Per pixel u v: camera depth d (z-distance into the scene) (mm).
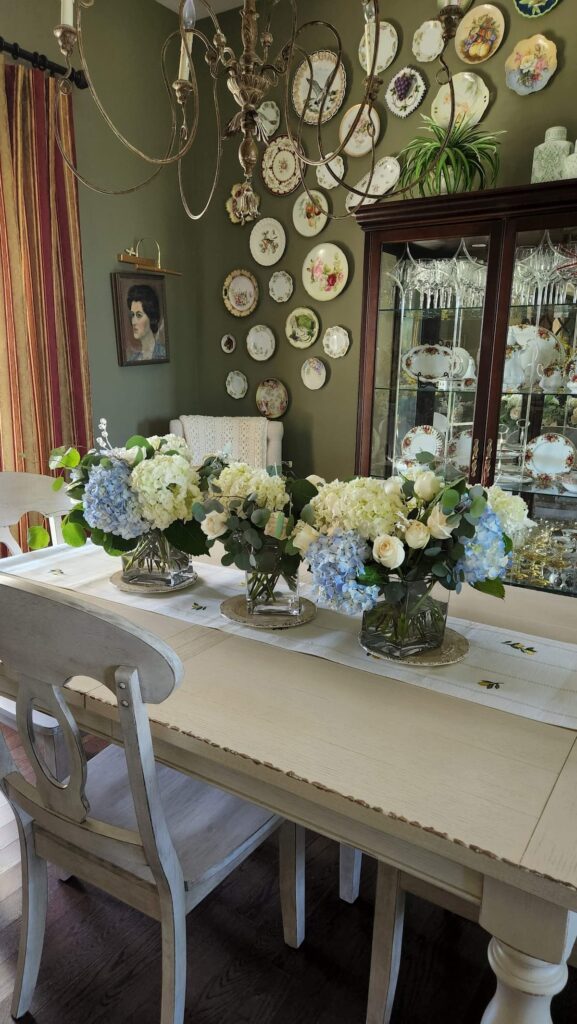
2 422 2516
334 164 2949
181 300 3467
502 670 1145
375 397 2688
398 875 1093
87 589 1540
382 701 1039
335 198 2996
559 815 777
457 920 1498
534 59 2445
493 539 1085
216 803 1219
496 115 2568
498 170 2516
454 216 2348
